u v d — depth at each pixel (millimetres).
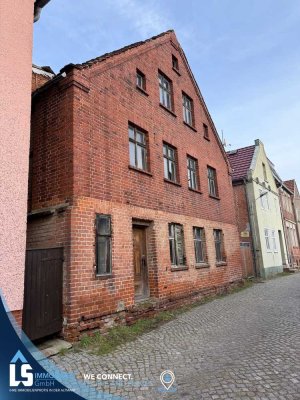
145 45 11070
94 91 8125
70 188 6965
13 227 5051
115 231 7844
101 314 6895
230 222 15344
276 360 4984
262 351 5457
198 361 5188
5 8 5602
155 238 9461
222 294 12664
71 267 6473
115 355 5574
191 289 10828
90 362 5215
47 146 7707
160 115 11164
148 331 7199
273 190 24938
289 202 31469
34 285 5871
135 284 8898
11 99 5383
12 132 5289
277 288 13695
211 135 15516
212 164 14789
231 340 6266
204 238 12641
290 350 5434
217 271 12961
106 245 7559
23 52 5746
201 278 11625
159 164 10477
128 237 8266
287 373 4457
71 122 7293
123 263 7867
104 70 8641
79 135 7355
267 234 20938
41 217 7293
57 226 6914
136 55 10375
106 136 8234
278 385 4102
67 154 7207
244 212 19781
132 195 8789
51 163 7504
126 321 7551
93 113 7941
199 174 13273
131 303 7828
